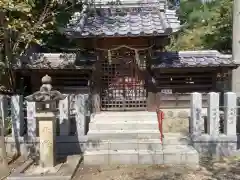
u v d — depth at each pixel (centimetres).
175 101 1144
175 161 843
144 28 997
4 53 1138
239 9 1052
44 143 795
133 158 844
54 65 1115
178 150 863
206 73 1143
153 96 1113
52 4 1036
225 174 757
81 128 941
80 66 1097
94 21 1092
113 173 772
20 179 734
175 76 1142
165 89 1145
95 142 905
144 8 1173
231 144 915
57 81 1177
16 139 926
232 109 914
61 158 882
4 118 960
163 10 1138
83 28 1016
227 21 1711
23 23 993
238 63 1056
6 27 995
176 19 1109
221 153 913
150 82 1112
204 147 915
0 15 962
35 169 792
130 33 962
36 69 1108
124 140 919
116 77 1138
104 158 845
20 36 1012
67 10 1257
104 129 976
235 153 912
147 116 1042
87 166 837
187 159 843
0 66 1080
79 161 859
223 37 1780
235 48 1070
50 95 760
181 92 1146
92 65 1101
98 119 1027
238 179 722
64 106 938
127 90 1139
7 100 980
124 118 1034
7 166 811
